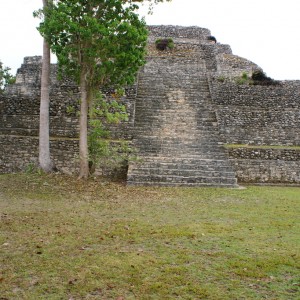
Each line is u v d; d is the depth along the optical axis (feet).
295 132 62.18
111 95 63.26
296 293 15.89
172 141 57.06
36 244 21.49
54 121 61.00
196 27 109.70
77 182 45.03
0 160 55.67
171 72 77.05
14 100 62.75
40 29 42.75
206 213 31.48
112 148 51.24
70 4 42.65
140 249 21.06
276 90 66.28
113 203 35.19
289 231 25.68
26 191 39.42
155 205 34.81
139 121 60.90
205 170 50.98
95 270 17.79
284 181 55.36
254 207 34.65
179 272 17.78
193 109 64.23
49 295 15.31
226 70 79.00
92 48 43.04
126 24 41.39
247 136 61.52
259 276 17.51
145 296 15.30
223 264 18.94
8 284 16.17
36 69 71.61
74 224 26.37
